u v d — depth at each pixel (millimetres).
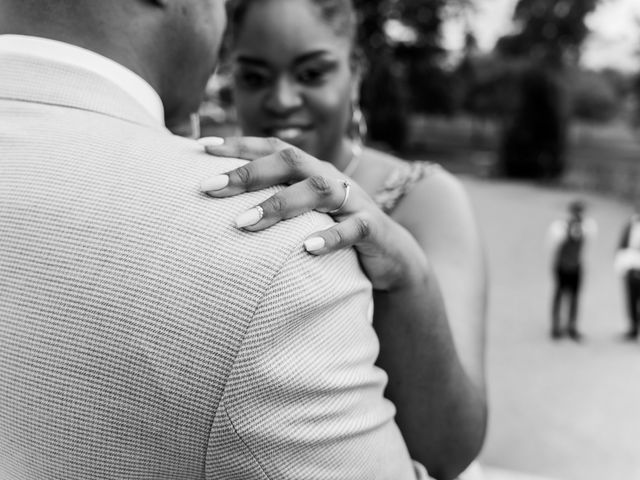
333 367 766
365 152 1782
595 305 9375
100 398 725
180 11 937
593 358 7121
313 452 758
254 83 1708
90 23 882
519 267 11828
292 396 732
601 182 25094
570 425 5363
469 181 26516
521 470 4574
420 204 1579
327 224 824
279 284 725
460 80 35594
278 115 1677
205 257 725
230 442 720
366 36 19938
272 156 814
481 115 39969
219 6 1021
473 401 1158
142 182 774
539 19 35188
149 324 712
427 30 26406
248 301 714
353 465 801
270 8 1617
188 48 969
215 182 767
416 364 1057
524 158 27266
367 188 1642
